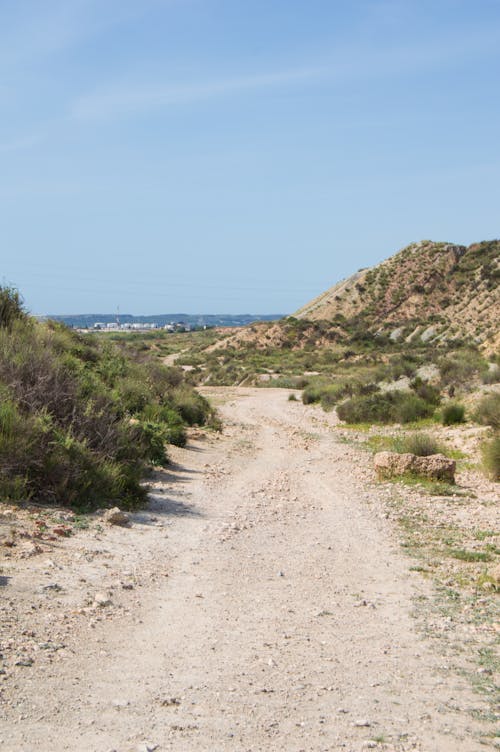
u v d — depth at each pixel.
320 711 5.02
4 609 6.53
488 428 24.72
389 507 14.38
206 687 5.34
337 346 121.19
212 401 51.53
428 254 150.00
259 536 11.50
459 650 6.55
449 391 35.59
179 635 6.56
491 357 42.03
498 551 10.73
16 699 4.77
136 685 5.27
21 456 11.41
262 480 17.92
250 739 4.50
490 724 4.95
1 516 9.93
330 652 6.35
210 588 8.30
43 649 5.74
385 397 34.50
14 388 13.70
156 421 22.53
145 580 8.30
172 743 4.36
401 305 137.25
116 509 11.19
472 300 131.00
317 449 24.78
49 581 7.62
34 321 23.19
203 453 21.72
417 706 5.21
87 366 24.55
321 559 10.12
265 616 7.36
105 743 4.28
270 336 123.81
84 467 12.25
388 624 7.29
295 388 68.38
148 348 126.88
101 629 6.45
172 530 11.36
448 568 9.78
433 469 17.45
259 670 5.79
